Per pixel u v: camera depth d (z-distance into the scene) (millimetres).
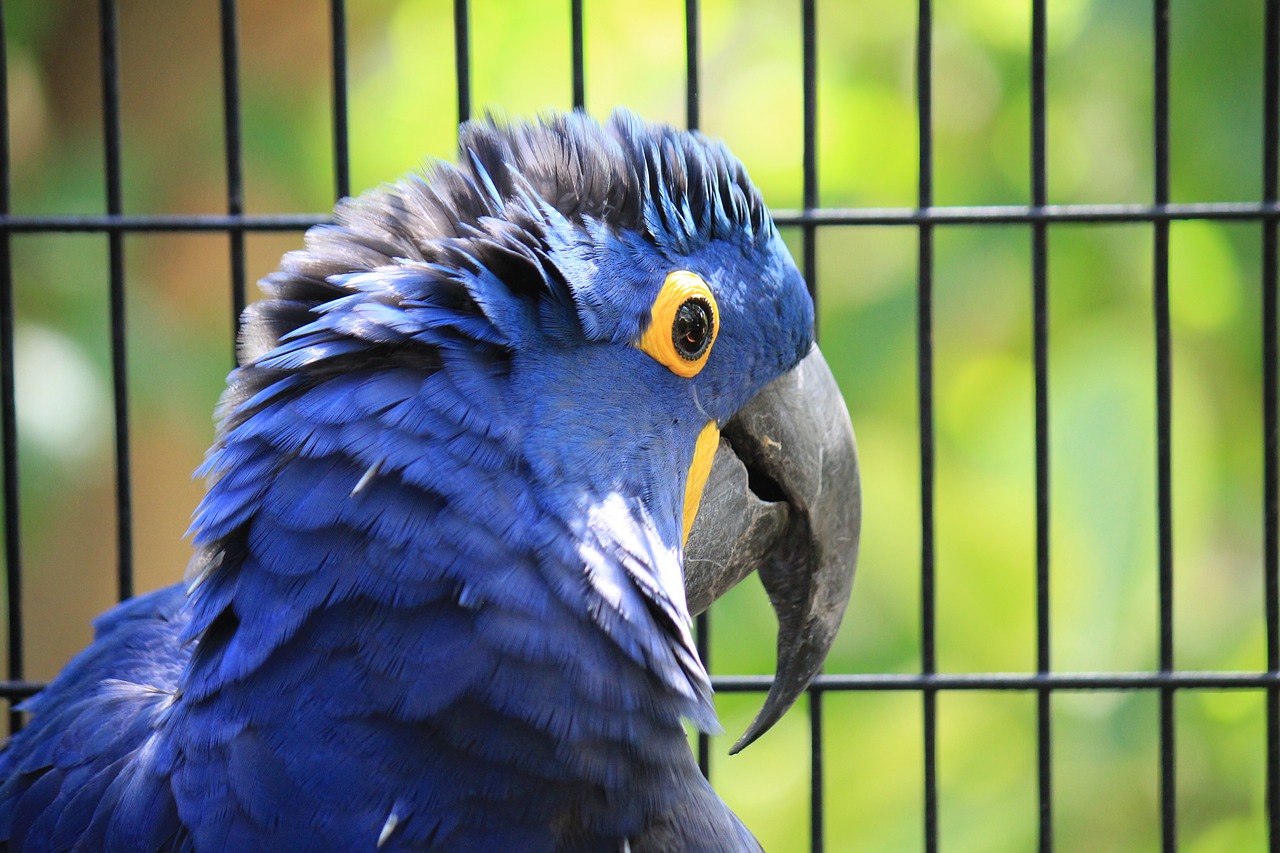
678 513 5176
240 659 4531
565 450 4730
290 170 12609
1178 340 10273
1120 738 10398
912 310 10734
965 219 6941
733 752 6129
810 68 6875
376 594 4461
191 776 4539
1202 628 10727
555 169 5215
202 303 13227
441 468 4531
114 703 5391
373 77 12125
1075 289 10469
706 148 5555
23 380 11172
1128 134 10281
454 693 4430
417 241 5070
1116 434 9992
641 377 5027
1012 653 10852
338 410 4590
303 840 4410
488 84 11617
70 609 13305
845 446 6000
